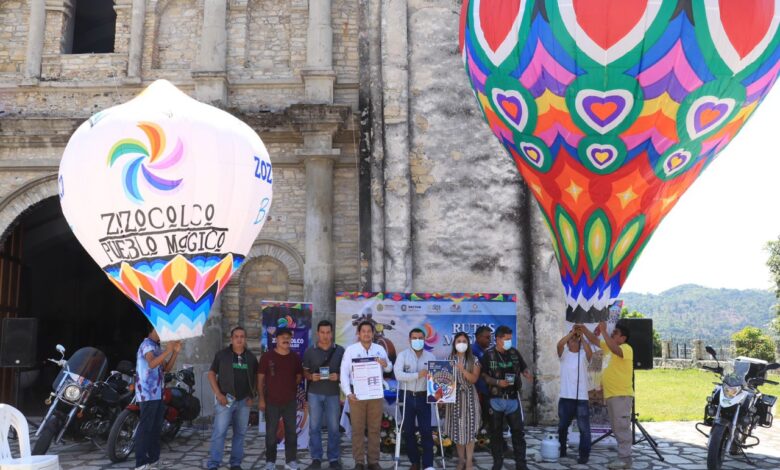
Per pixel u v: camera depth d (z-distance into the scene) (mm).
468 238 10906
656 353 28438
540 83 6176
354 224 11531
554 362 10500
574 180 6488
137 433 6953
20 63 12008
